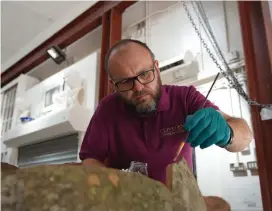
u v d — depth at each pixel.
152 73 0.87
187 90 0.99
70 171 0.31
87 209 0.29
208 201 0.67
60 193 0.29
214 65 1.81
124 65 0.84
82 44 2.94
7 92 3.69
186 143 0.87
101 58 2.25
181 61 1.93
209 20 1.96
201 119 0.69
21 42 3.18
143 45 0.89
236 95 1.64
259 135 1.34
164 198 0.36
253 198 1.43
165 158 0.91
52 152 2.57
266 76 1.45
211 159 1.63
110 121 1.01
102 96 2.14
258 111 1.38
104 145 1.02
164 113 0.96
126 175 0.35
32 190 0.28
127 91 0.86
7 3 2.54
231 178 1.53
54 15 2.73
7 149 3.26
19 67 3.55
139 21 2.48
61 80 2.70
